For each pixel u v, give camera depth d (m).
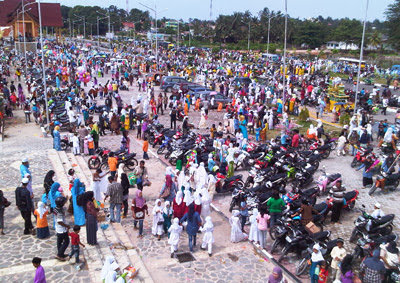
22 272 9.36
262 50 92.81
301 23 113.62
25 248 10.60
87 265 9.88
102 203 14.41
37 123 27.20
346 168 19.00
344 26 101.69
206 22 134.62
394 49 74.75
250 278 10.20
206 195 13.73
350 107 30.25
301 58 79.00
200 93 34.00
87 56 69.69
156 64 56.66
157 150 22.14
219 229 13.21
